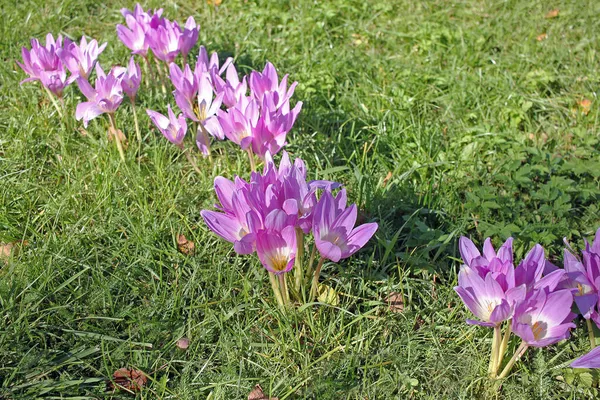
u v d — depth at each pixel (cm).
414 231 138
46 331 121
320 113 165
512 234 135
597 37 192
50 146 153
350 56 184
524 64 184
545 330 108
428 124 165
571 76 179
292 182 116
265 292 128
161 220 138
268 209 114
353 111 168
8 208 139
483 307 110
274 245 113
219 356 121
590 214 141
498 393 117
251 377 118
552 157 157
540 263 111
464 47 187
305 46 185
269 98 129
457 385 118
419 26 199
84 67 155
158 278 129
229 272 129
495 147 159
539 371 118
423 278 132
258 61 181
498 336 113
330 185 120
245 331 123
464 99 171
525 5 208
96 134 158
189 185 147
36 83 169
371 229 114
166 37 157
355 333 124
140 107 163
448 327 124
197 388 117
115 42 182
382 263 133
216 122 138
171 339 123
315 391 116
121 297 127
